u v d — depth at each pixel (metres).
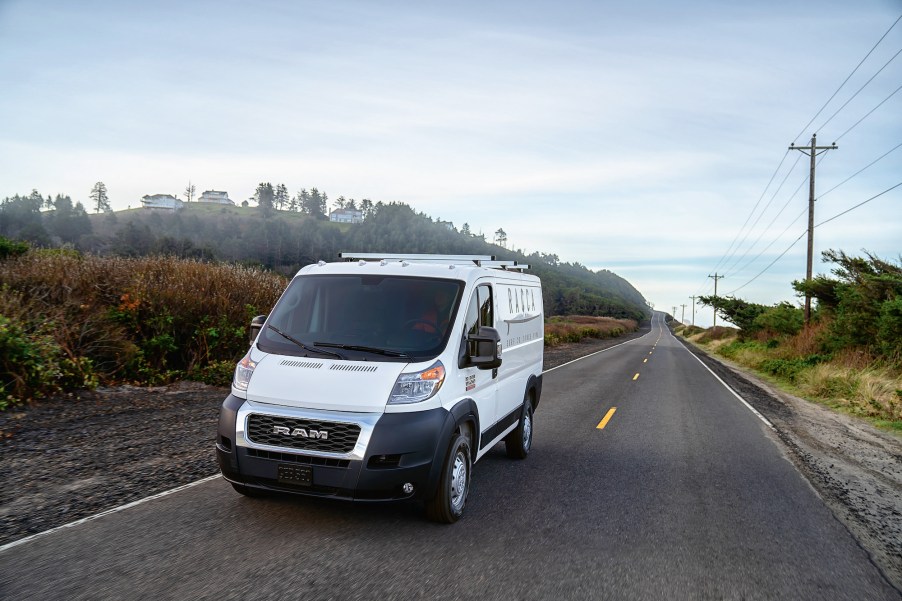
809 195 28.58
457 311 5.02
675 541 4.53
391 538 4.29
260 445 4.26
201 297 12.30
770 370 24.72
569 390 14.80
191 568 3.62
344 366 4.48
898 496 6.29
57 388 8.84
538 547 4.27
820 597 3.67
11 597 3.17
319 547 4.05
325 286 5.22
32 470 5.54
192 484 5.36
